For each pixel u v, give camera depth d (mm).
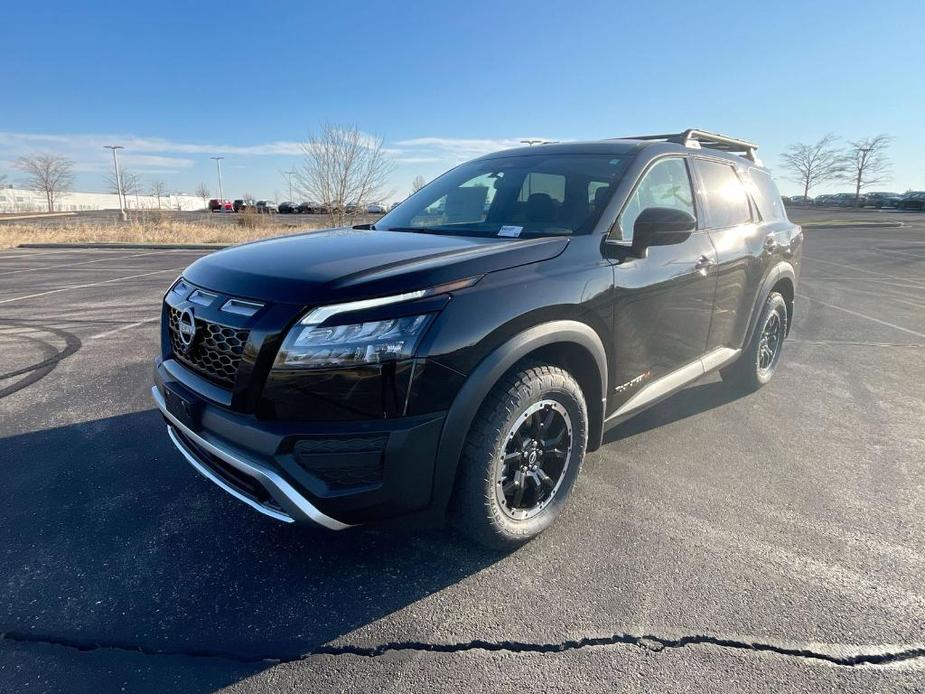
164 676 1945
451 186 3680
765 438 3846
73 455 3543
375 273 2191
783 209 4852
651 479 3283
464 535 2562
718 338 3828
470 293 2236
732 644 2080
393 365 2070
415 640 2109
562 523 2842
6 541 2682
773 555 2600
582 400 2664
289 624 2184
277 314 2102
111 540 2699
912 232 28031
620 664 1996
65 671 1958
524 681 1929
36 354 5781
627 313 2857
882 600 2311
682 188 3486
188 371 2508
